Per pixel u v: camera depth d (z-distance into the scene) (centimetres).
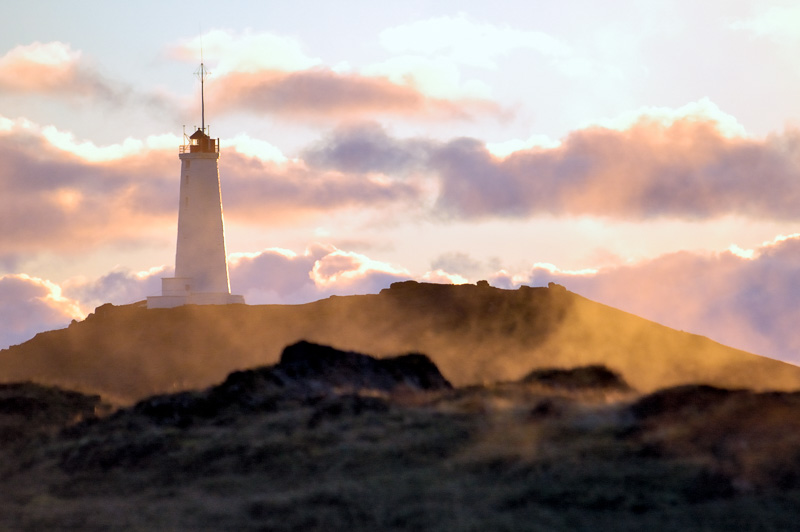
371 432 13062
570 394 15350
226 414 14688
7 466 13712
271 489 11700
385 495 10875
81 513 11275
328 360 17512
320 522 10206
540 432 12312
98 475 12888
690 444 10981
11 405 16338
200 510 11012
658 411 12288
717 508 9581
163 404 14988
